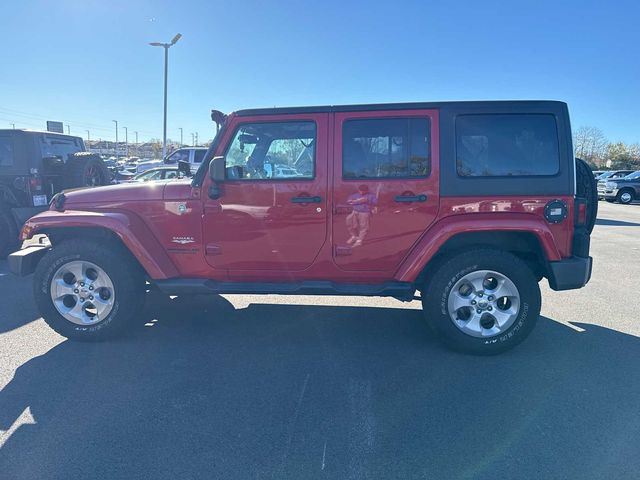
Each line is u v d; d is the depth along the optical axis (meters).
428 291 3.97
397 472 2.48
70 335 4.23
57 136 8.87
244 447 2.69
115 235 4.35
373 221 3.97
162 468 2.51
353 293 4.04
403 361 3.87
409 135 3.92
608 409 3.10
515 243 4.02
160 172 12.89
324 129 3.97
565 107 3.84
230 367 3.74
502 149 3.86
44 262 4.19
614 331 4.58
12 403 3.16
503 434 2.82
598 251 9.15
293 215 4.03
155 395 3.28
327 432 2.84
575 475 2.45
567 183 3.82
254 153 4.10
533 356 3.97
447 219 3.91
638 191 22.75
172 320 4.88
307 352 4.05
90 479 2.42
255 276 4.23
